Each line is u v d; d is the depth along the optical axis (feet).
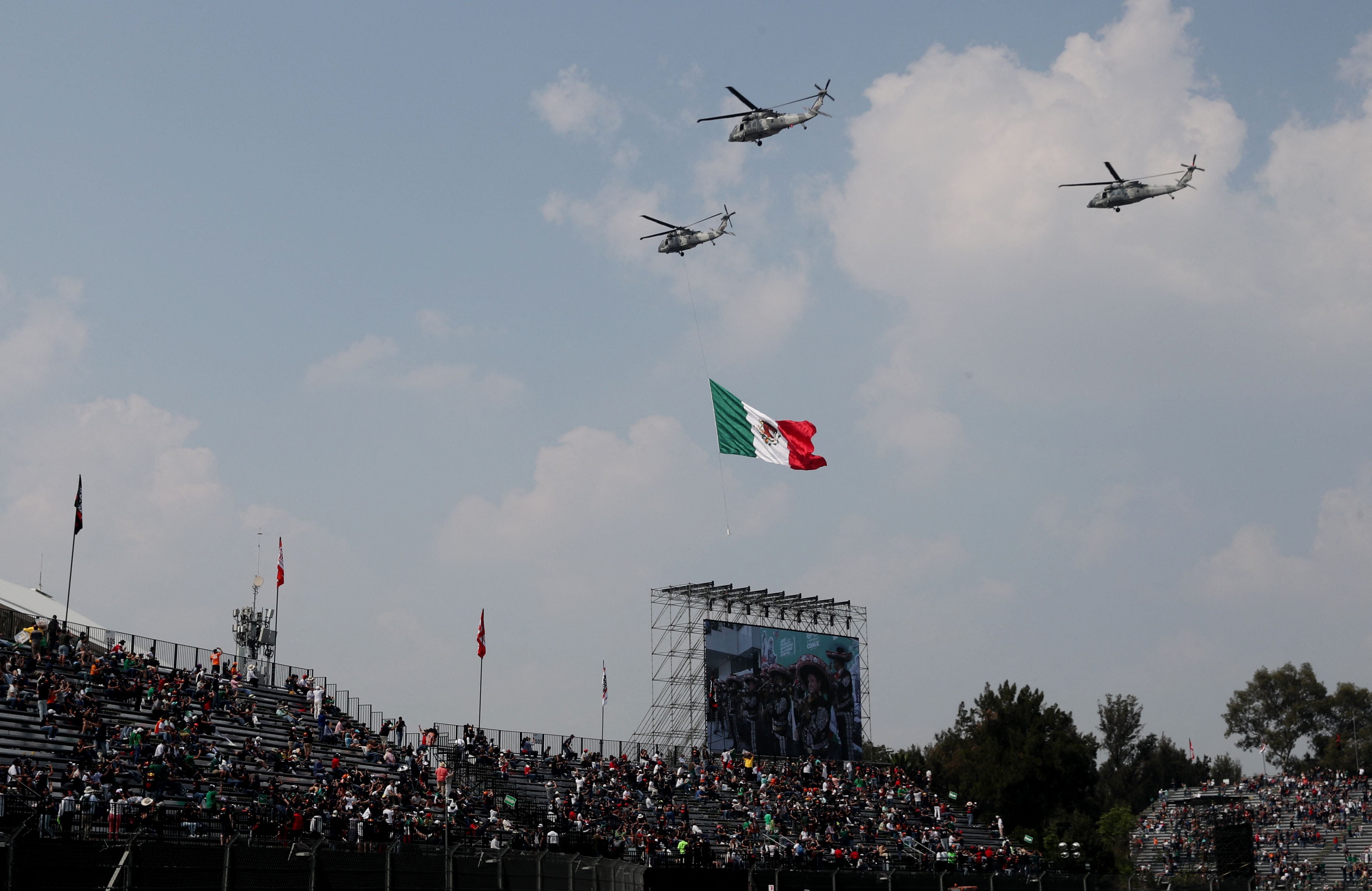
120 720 168.04
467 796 206.90
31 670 168.86
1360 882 336.90
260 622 245.24
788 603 327.67
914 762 483.10
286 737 195.83
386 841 158.92
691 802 258.78
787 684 314.14
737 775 284.20
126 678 179.01
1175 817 420.36
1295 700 638.94
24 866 101.81
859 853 256.32
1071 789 412.16
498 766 229.66
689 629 310.65
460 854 146.51
